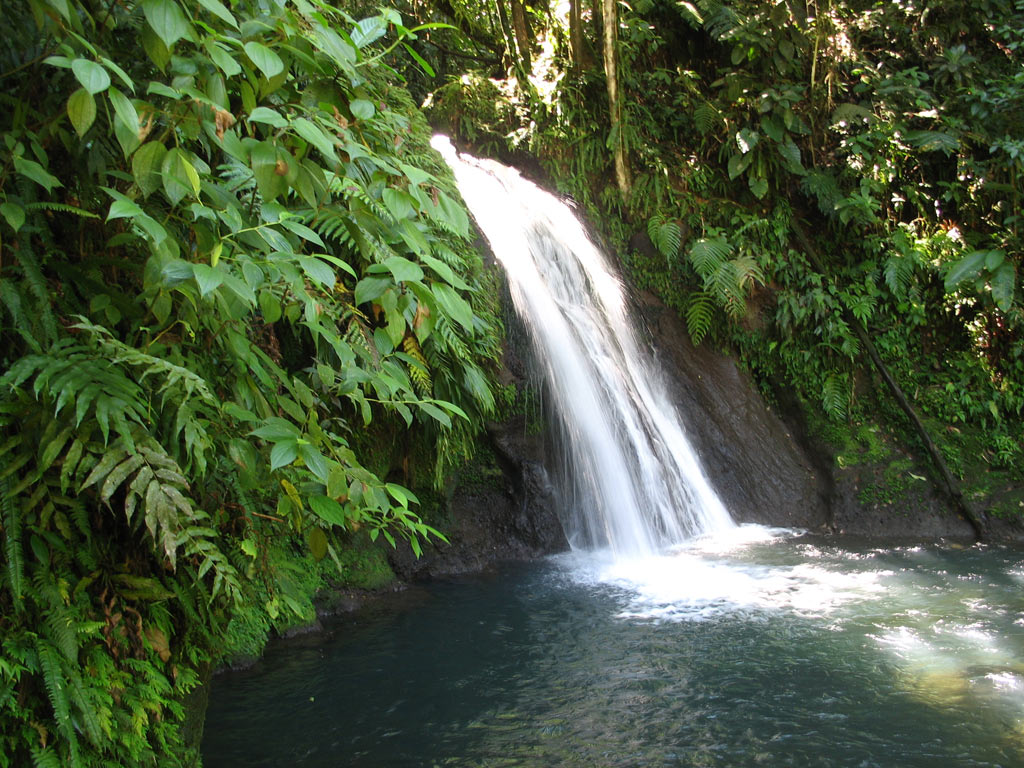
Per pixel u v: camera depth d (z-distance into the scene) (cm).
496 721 364
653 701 379
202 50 187
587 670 417
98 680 198
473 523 637
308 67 190
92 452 177
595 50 898
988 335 795
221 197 191
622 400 706
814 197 880
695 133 883
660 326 798
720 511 733
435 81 907
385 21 216
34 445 178
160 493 173
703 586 557
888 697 377
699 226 822
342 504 217
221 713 374
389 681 410
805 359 784
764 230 820
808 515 741
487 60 959
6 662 175
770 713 363
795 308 777
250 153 178
